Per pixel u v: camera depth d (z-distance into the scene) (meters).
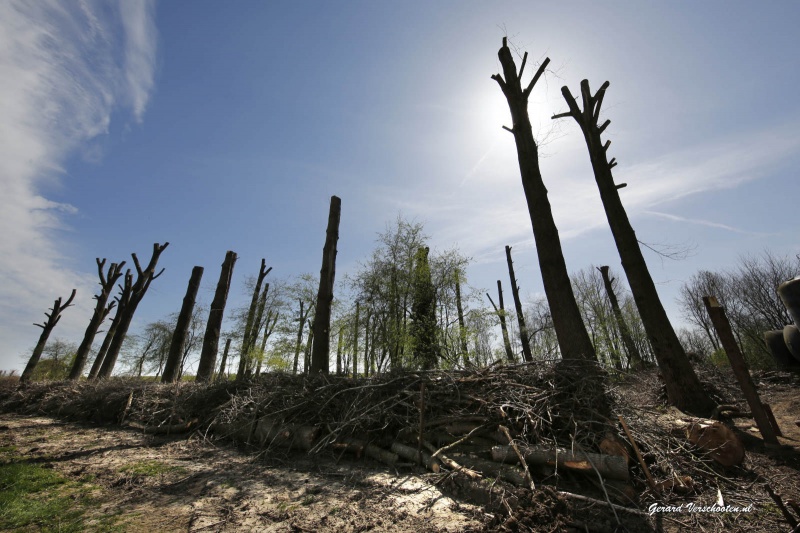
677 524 3.45
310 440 6.23
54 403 11.19
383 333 13.94
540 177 8.58
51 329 18.55
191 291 16.52
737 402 8.32
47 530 3.53
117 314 19.86
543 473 4.46
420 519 3.66
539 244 8.04
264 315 21.45
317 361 10.06
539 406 5.12
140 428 8.54
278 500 4.24
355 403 6.47
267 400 7.39
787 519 3.04
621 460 4.08
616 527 3.39
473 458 4.84
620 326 20.27
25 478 4.94
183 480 5.00
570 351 7.02
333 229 11.47
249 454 6.46
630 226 9.01
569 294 7.49
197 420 8.16
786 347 10.80
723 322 5.70
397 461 5.47
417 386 6.46
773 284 23.41
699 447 4.64
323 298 10.69
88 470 5.41
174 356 15.47
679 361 7.68
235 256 17.11
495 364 6.73
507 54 9.77
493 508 3.80
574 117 10.34
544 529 3.34
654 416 5.36
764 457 4.80
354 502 4.14
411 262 14.19
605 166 9.59
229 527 3.56
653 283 8.51
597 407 4.99
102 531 3.49
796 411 6.97
